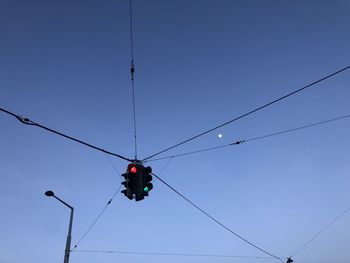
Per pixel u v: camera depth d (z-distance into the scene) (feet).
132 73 59.21
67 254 72.02
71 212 77.00
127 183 47.91
